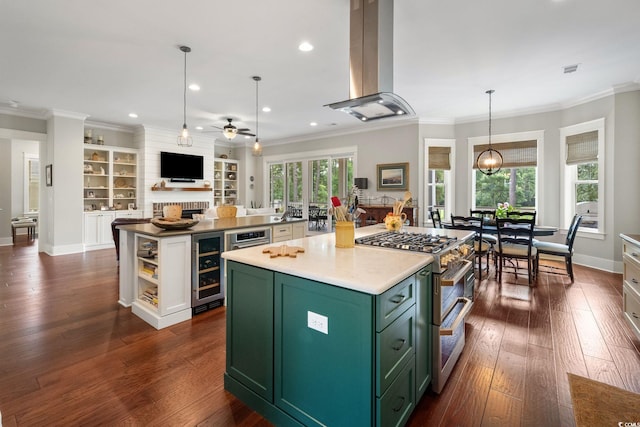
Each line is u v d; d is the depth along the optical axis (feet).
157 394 6.23
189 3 8.49
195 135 26.13
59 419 5.49
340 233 7.08
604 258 15.78
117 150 22.80
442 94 15.90
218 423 5.50
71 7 8.66
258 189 31.40
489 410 5.77
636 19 9.28
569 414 5.63
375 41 8.11
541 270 16.07
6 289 12.78
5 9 8.73
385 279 4.57
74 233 20.24
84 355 7.66
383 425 4.50
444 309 6.46
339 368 4.70
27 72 13.20
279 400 5.48
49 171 19.79
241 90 15.47
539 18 9.22
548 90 15.37
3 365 7.20
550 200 17.94
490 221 15.65
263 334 5.70
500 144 19.29
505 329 9.20
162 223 9.49
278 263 5.57
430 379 6.22
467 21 9.34
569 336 8.70
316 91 15.62
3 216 23.50
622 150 14.89
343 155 24.80
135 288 10.43
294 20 9.33
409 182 21.09
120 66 12.59
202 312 10.37
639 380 6.62
